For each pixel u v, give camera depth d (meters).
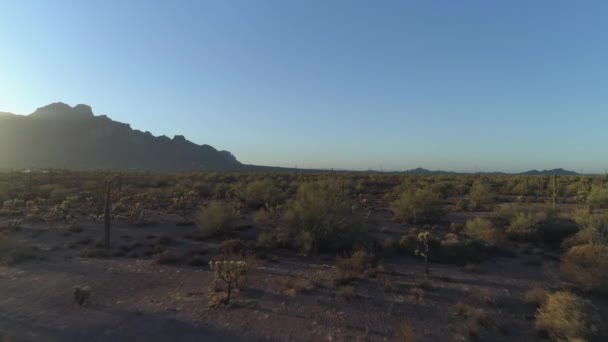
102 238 22.27
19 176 72.94
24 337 9.02
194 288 13.05
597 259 14.26
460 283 13.82
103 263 16.59
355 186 57.78
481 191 42.94
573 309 9.99
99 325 9.83
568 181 67.50
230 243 19.09
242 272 12.55
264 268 15.61
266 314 10.67
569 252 16.62
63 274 14.76
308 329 9.73
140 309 11.01
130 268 15.74
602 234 19.39
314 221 18.97
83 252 18.50
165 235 21.67
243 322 10.10
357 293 12.52
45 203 40.47
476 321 10.10
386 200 44.62
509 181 68.06
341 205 19.73
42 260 17.03
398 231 24.89
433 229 25.39
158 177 81.06
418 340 9.10
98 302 11.59
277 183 55.88
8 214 32.09
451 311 11.05
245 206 36.75
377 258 17.00
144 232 24.64
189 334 9.35
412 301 11.85
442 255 17.47
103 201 41.75
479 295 12.23
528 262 16.97
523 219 23.00
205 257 17.67
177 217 31.48
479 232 21.62
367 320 10.36
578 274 13.27
